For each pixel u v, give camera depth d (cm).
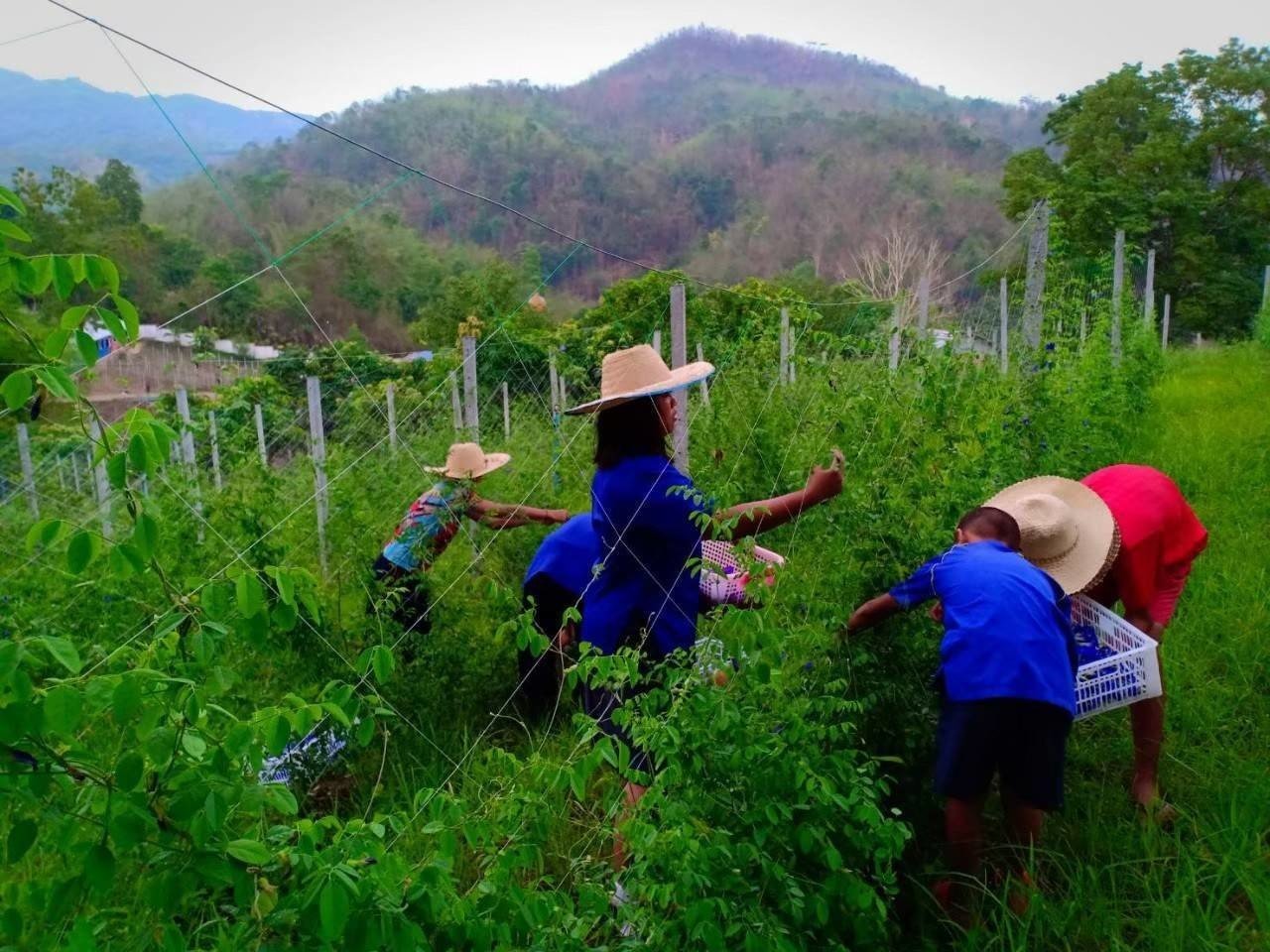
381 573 516
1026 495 430
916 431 432
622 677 269
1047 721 319
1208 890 326
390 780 436
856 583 368
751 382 621
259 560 497
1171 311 3403
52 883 179
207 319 1803
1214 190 3475
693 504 350
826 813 261
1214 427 973
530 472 714
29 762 159
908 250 3728
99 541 165
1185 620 522
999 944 313
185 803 165
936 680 344
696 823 245
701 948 238
